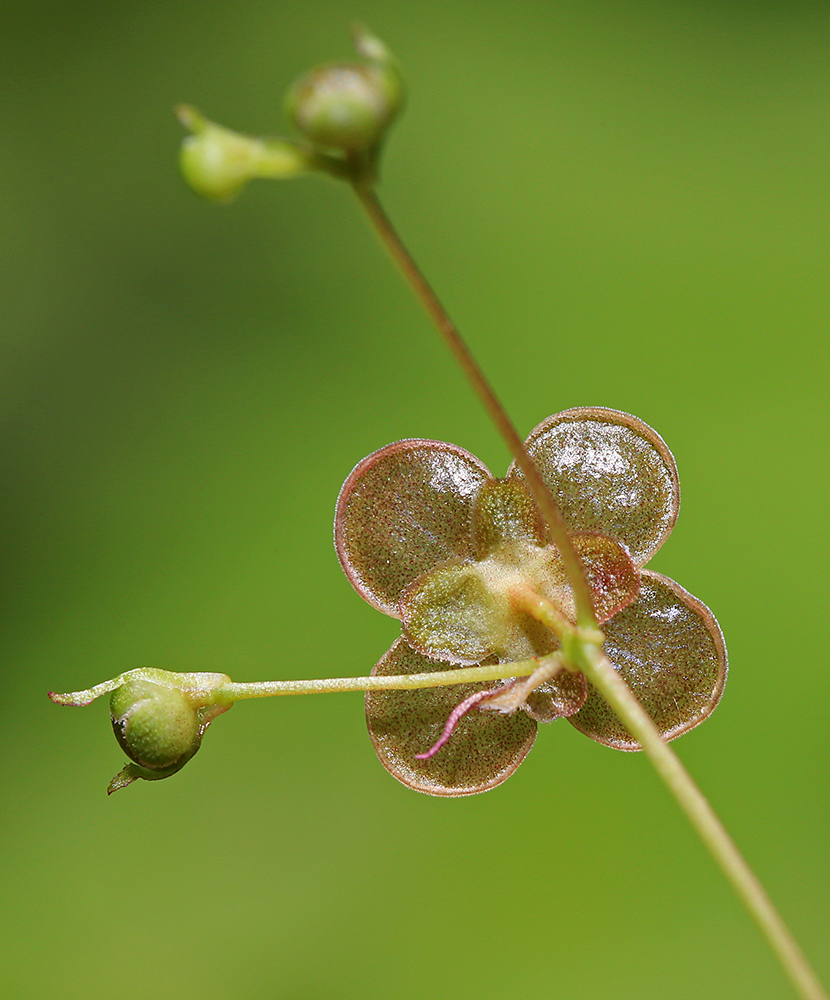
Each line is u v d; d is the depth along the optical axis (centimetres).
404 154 16
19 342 15
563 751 12
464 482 9
